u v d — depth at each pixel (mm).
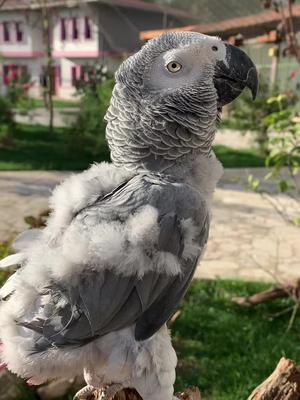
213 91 194
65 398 331
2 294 189
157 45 190
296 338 416
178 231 182
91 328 171
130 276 173
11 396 321
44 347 172
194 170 198
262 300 455
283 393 207
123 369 181
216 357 393
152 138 188
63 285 171
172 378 191
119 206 180
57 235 185
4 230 624
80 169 987
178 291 188
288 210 744
